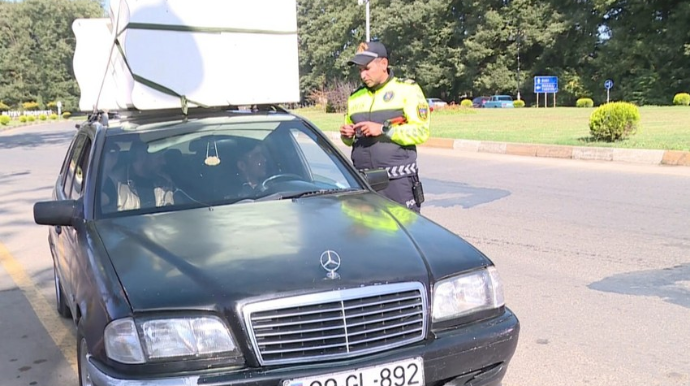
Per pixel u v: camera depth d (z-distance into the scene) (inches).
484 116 1125.1
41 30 3454.7
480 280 115.1
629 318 174.2
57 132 1258.0
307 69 3031.5
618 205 318.0
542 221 292.4
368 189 159.0
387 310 104.0
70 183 181.3
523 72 2219.5
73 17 3503.9
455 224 293.7
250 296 99.7
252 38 172.6
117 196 144.2
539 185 386.6
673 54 1755.7
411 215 137.3
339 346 100.3
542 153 528.7
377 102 184.2
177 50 163.2
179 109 173.5
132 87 159.3
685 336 161.8
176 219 132.9
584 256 233.5
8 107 3238.2
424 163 518.3
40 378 155.9
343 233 122.0
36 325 192.7
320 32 2768.2
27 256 274.8
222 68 169.5
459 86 2427.4
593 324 171.2
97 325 105.4
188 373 97.5
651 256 230.2
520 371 146.3
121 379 97.7
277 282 102.3
